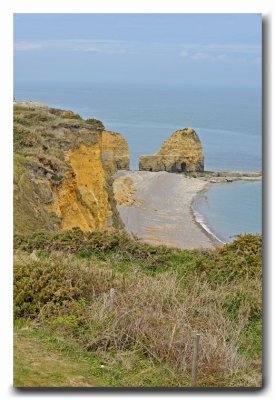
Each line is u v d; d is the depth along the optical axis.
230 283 11.88
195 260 12.98
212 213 56.41
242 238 13.78
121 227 33.62
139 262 13.32
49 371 7.38
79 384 7.20
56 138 27.98
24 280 9.81
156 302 9.75
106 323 8.80
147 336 8.62
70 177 25.42
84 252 13.43
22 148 24.91
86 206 27.67
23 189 20.92
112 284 10.41
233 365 8.38
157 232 47.34
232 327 9.84
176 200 62.41
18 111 30.67
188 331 8.83
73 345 8.29
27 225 18.62
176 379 7.81
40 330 8.68
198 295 10.77
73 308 9.29
